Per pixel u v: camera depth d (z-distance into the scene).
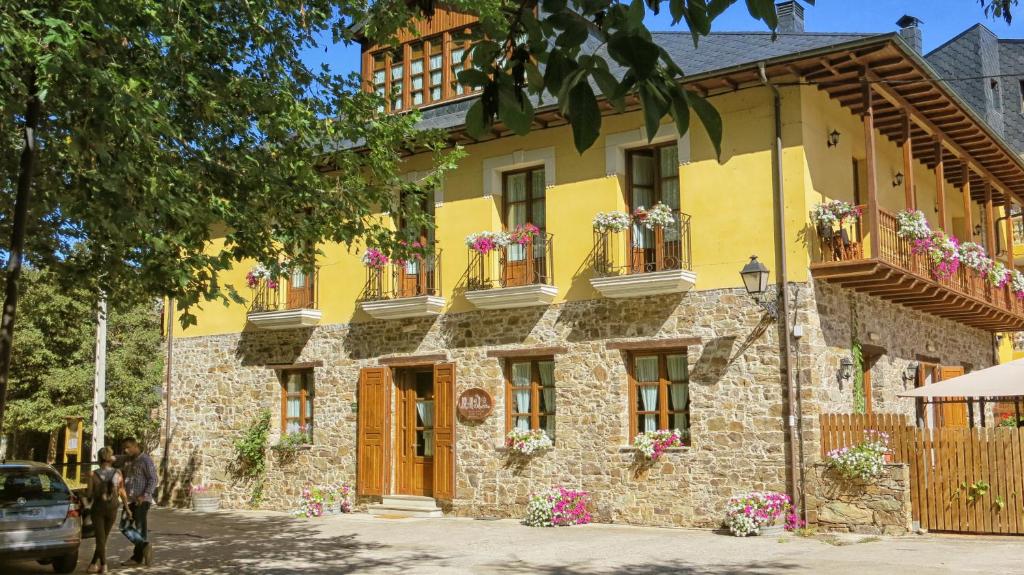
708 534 13.16
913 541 11.79
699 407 14.08
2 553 10.54
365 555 12.00
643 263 15.06
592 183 15.46
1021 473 12.06
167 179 8.95
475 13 6.90
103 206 8.91
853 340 14.53
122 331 30.56
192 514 18.41
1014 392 12.68
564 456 15.27
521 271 16.28
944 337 18.48
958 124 15.95
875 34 12.62
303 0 11.12
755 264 13.16
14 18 8.07
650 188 15.41
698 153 14.55
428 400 17.41
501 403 16.11
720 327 14.05
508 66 3.07
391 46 11.68
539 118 15.47
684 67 14.41
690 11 2.78
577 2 2.88
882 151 16.56
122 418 29.61
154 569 11.24
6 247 11.48
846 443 13.08
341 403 18.14
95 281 11.54
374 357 17.77
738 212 14.09
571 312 15.46
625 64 2.64
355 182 11.77
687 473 14.08
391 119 12.25
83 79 8.09
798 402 13.30
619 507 14.62
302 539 13.84
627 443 14.82
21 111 8.11
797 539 12.32
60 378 28.33
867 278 13.63
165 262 9.42
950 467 12.49
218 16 10.95
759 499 12.97
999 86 28.34
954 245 15.08
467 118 3.06
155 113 8.45
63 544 11.03
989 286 17.64
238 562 11.64
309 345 18.78
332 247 18.67
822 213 13.60
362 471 17.45
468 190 16.86
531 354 15.75
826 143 14.45
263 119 11.02
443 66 18.95
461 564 11.00
